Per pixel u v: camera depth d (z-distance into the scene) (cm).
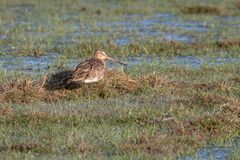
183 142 1226
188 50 2119
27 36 2375
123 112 1395
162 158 1134
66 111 1402
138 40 2294
